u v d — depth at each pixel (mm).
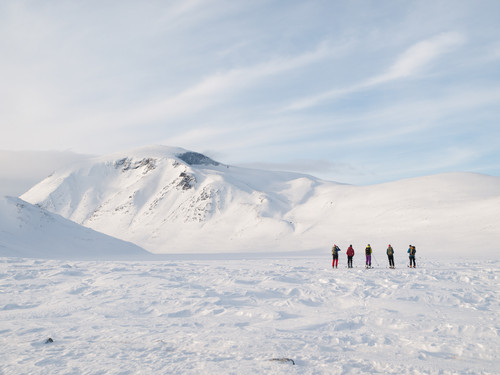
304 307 12109
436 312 10711
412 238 91688
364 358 6691
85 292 14883
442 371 5992
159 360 6355
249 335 8250
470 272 20656
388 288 15141
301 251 100250
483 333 8250
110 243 85312
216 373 5699
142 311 11508
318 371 5898
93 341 7738
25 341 7711
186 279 18906
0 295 14250
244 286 16422
